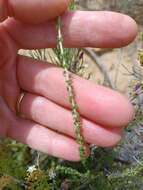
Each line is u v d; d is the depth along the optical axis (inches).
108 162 5.6
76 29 4.4
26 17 4.5
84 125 4.6
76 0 8.0
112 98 4.4
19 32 4.7
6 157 5.4
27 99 4.9
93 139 4.6
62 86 4.6
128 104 4.4
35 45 4.7
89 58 7.5
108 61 7.6
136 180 5.4
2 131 5.1
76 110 4.5
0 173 5.3
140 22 7.4
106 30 4.3
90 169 5.7
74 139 4.8
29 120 5.0
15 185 5.3
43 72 4.7
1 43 4.8
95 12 4.3
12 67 4.9
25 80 4.9
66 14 4.4
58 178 5.6
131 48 7.5
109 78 6.8
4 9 4.5
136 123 5.5
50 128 4.9
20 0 4.3
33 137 5.0
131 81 5.8
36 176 5.1
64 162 5.8
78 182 5.6
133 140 5.6
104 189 5.4
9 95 5.0
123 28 4.3
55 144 4.9
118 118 4.4
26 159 5.9
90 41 4.4
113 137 4.6
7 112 5.1
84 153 4.7
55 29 4.6
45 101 4.8
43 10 4.4
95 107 4.5
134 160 5.6
